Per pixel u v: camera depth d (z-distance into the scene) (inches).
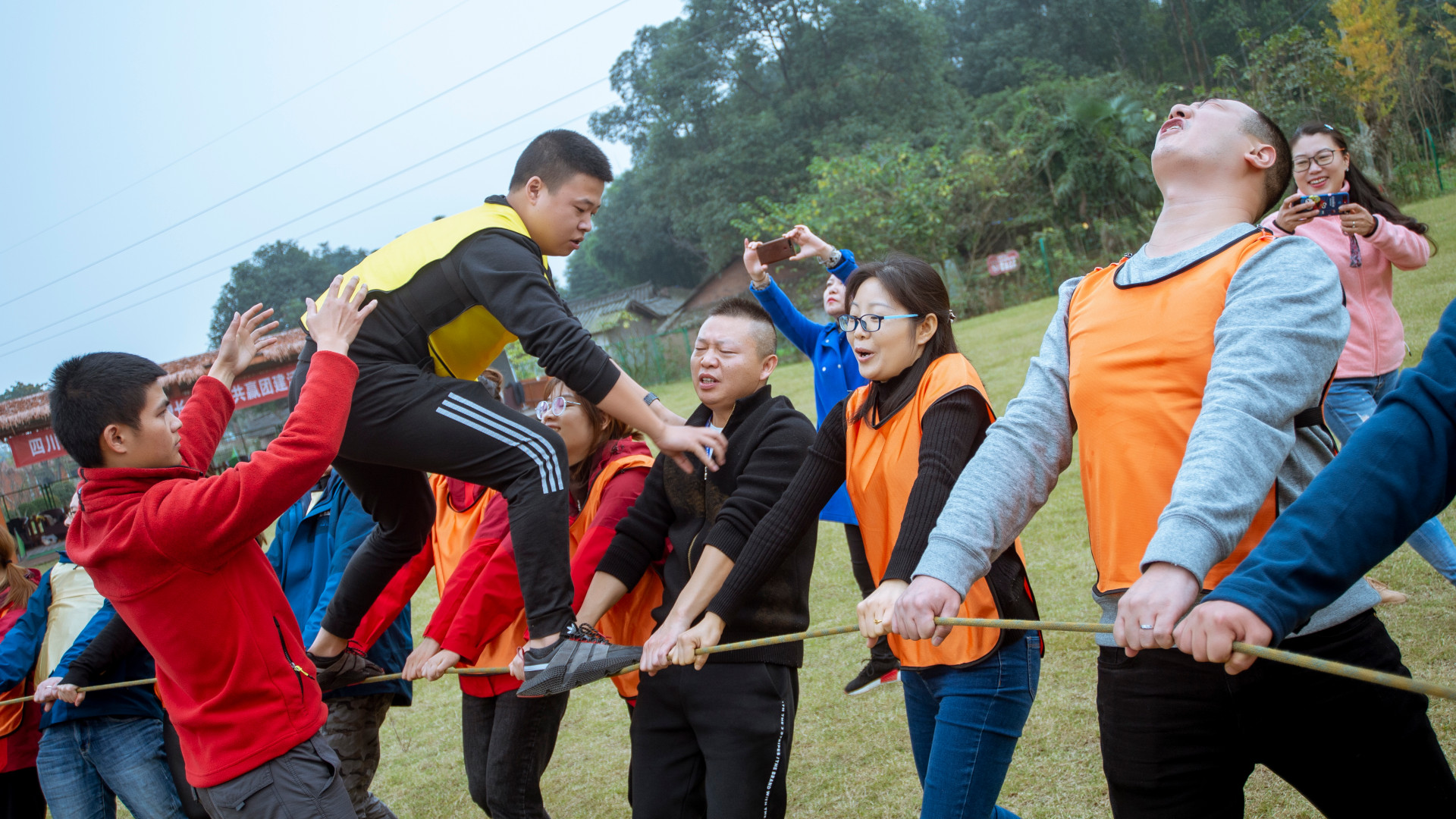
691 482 101.7
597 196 100.5
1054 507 226.4
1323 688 61.1
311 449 83.4
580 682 91.3
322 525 138.3
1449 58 947.3
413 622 258.4
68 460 828.6
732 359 99.3
